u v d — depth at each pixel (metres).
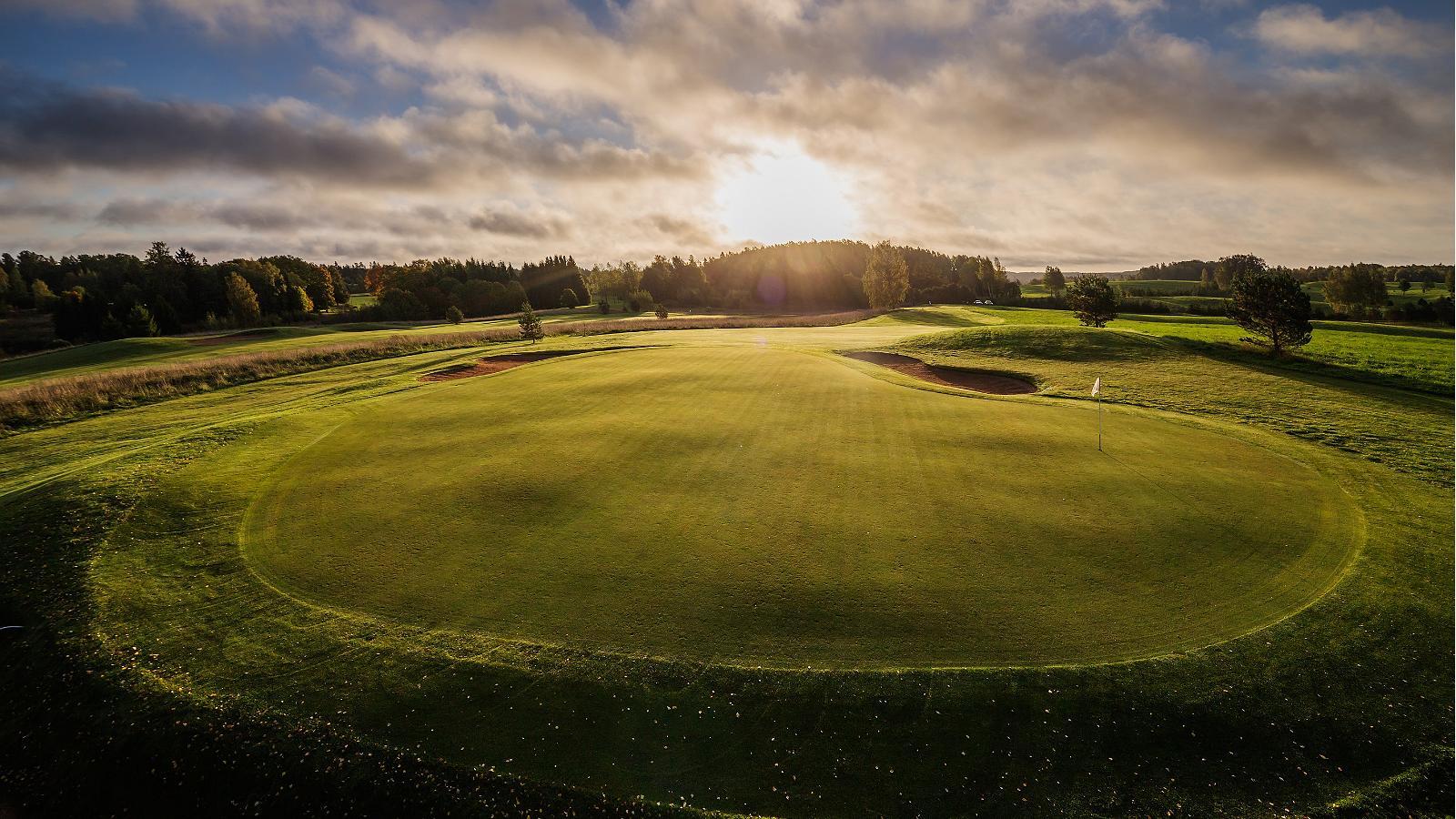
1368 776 7.42
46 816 7.88
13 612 10.80
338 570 11.80
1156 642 9.42
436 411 22.92
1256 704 8.34
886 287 113.00
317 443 19.20
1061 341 36.88
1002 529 12.89
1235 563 11.56
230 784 7.85
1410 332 50.03
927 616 10.02
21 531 13.02
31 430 24.00
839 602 10.38
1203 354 33.66
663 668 9.01
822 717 8.25
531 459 17.44
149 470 16.27
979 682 8.68
